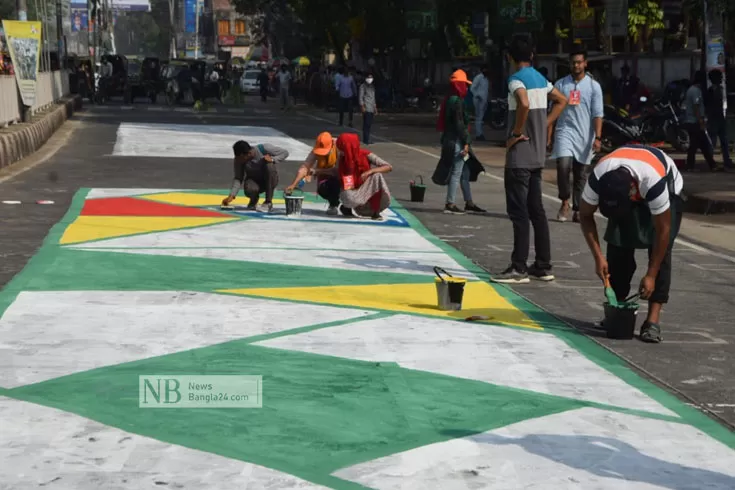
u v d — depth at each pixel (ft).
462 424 18.33
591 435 17.95
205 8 506.48
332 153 46.06
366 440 17.34
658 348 24.70
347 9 179.52
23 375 20.72
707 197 53.88
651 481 15.92
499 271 34.47
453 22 160.35
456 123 47.75
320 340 24.09
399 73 200.44
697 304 30.04
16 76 83.71
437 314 27.35
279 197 53.31
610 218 24.86
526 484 15.60
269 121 133.18
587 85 45.42
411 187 53.11
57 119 104.27
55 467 15.84
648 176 24.43
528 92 31.96
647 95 107.65
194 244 37.76
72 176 61.46
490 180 66.13
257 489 15.14
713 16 82.07
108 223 42.37
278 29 292.81
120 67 195.72
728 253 40.11
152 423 17.93
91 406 18.81
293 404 19.17
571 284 32.55
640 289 25.03
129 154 77.36
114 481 15.31
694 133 71.61
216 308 27.25
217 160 74.08
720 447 17.61
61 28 155.53
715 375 22.47
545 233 32.81
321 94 176.86
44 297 28.14
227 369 21.43
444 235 42.34
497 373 21.75
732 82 93.20
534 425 18.40
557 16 137.39
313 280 31.63
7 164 66.80
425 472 15.97
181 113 149.48
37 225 41.68
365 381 20.79
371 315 26.89
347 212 46.32
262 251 36.68
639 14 135.54
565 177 46.03
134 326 25.00
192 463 16.11
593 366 22.66
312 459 16.40
